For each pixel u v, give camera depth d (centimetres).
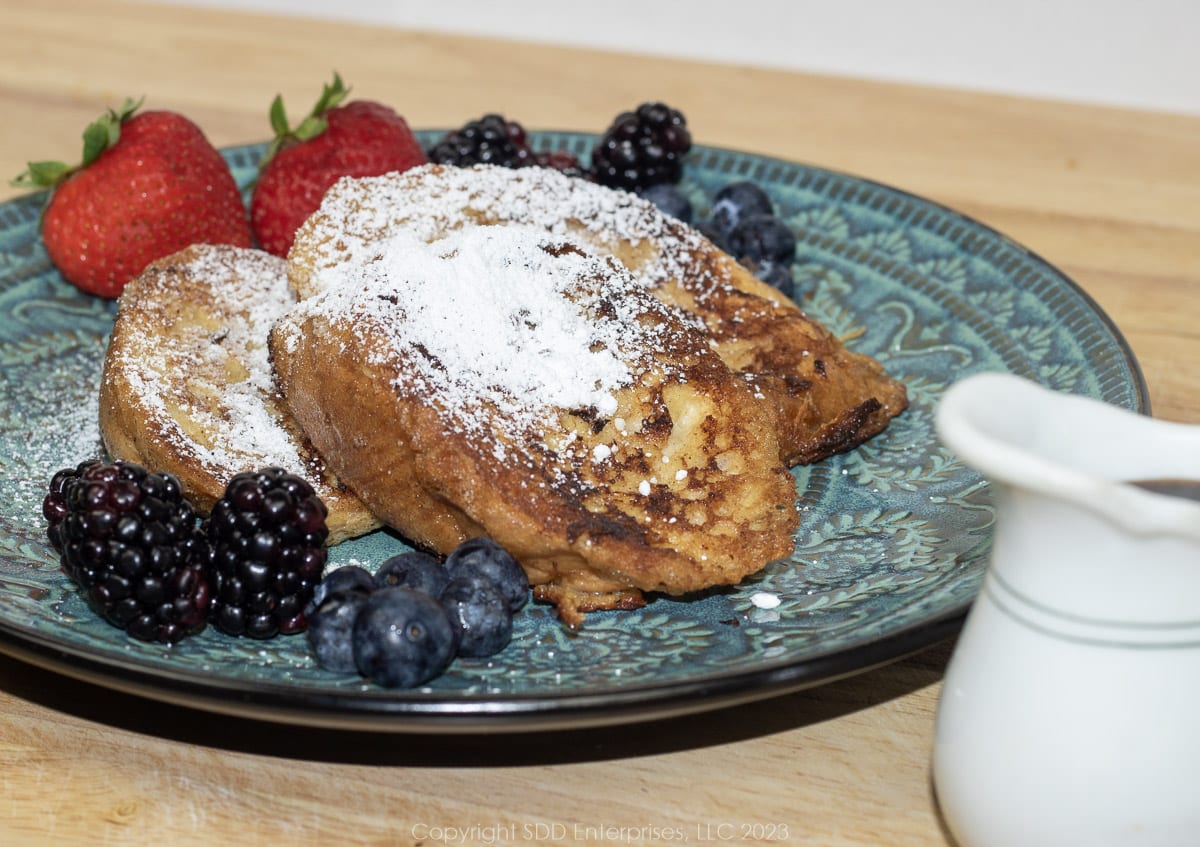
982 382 36
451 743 41
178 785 40
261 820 39
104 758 40
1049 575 36
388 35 75
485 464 42
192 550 41
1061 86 86
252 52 72
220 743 41
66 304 53
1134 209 59
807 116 66
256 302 49
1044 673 36
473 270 44
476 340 43
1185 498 36
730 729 41
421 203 49
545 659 41
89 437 47
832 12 89
